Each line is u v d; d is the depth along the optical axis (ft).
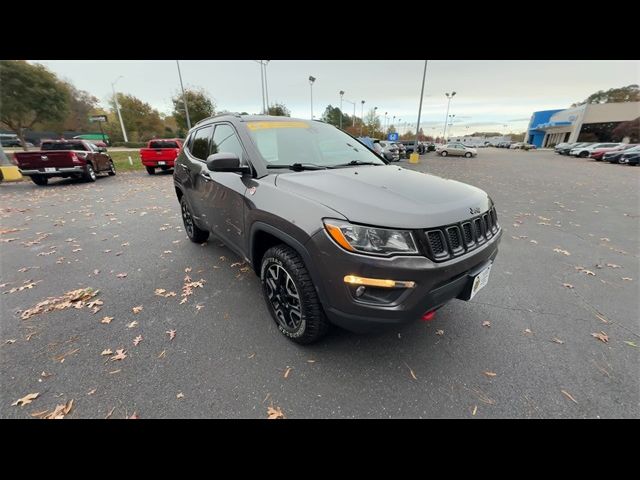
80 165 34.96
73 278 11.43
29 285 10.90
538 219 19.90
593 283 11.01
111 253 13.87
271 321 8.68
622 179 41.70
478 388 6.43
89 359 7.24
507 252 14.05
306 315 6.82
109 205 24.49
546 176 45.75
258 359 7.22
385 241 5.54
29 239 15.93
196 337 8.02
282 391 6.36
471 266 6.28
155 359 7.23
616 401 6.11
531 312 9.14
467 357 7.28
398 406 6.04
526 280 11.22
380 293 5.75
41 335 8.13
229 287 10.65
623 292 10.38
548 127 179.73
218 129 10.53
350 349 7.51
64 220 19.74
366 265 5.49
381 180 7.44
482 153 138.51
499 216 20.74
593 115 154.30
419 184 7.31
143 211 22.41
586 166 66.90
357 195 6.27
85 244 15.10
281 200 6.82
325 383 6.54
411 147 110.52
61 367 6.99
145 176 45.21
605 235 16.57
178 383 6.55
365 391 6.36
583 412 5.90
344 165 9.10
